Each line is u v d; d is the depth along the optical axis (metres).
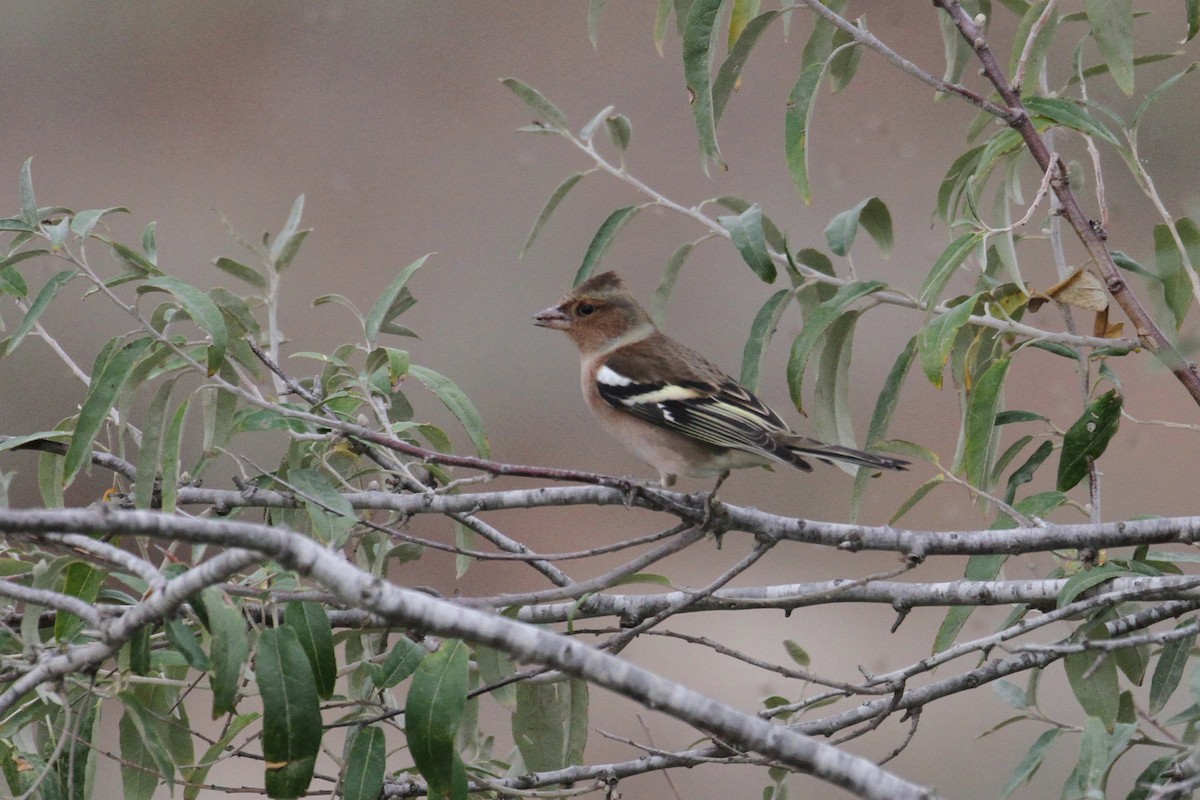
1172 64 24.38
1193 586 8.07
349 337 25.12
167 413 8.21
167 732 8.41
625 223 10.66
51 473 9.28
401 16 29.50
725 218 9.69
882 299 9.77
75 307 23.27
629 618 9.38
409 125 28.58
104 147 28.41
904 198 25.48
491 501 8.48
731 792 17.23
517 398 24.59
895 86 26.19
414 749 7.10
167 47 29.22
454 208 27.44
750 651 19.66
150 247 9.15
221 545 6.06
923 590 8.86
